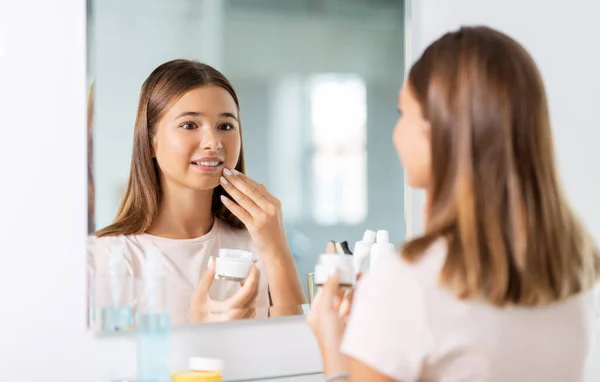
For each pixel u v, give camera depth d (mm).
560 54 1951
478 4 1870
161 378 1510
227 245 1646
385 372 916
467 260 886
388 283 926
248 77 1655
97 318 1521
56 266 1500
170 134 1581
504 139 909
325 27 1728
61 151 1503
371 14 1769
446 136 936
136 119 1550
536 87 944
